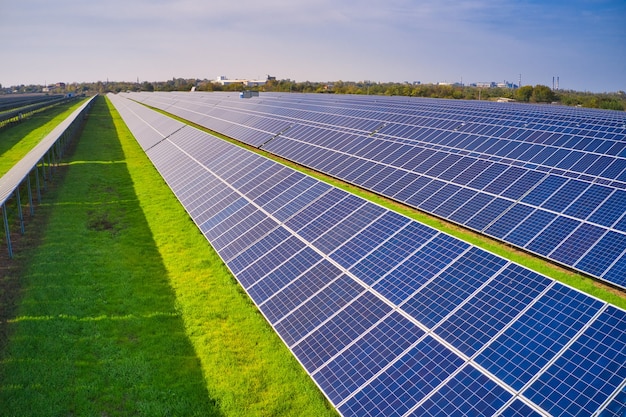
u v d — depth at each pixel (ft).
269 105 252.01
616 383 32.86
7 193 80.79
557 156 100.63
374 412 38.17
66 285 69.77
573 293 40.60
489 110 180.34
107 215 103.76
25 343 54.85
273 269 62.13
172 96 501.15
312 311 51.70
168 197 116.57
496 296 43.45
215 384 49.14
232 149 118.32
